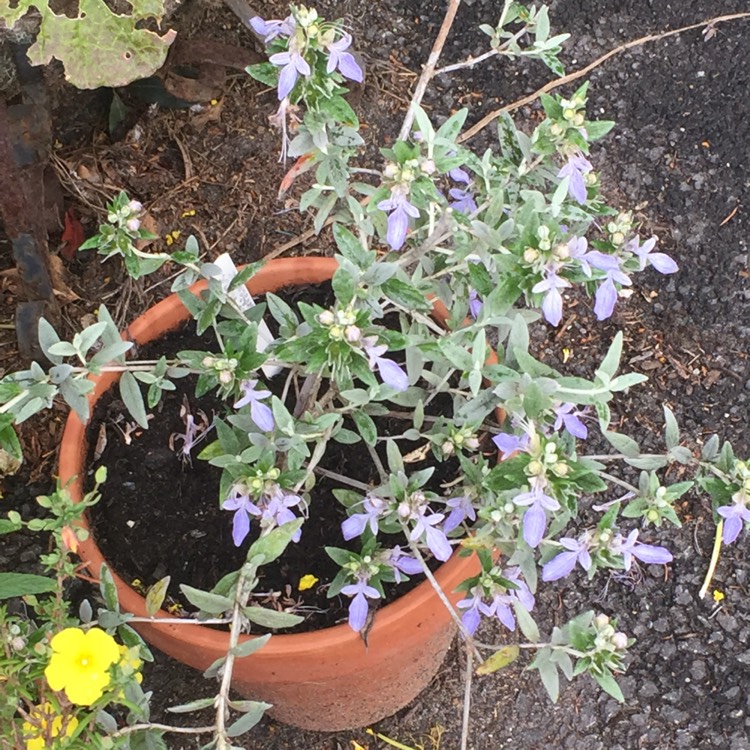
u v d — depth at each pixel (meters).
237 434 0.49
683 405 0.79
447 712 0.70
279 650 0.47
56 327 0.71
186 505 0.55
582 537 0.42
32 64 0.53
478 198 0.51
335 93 0.43
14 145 0.63
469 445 0.47
